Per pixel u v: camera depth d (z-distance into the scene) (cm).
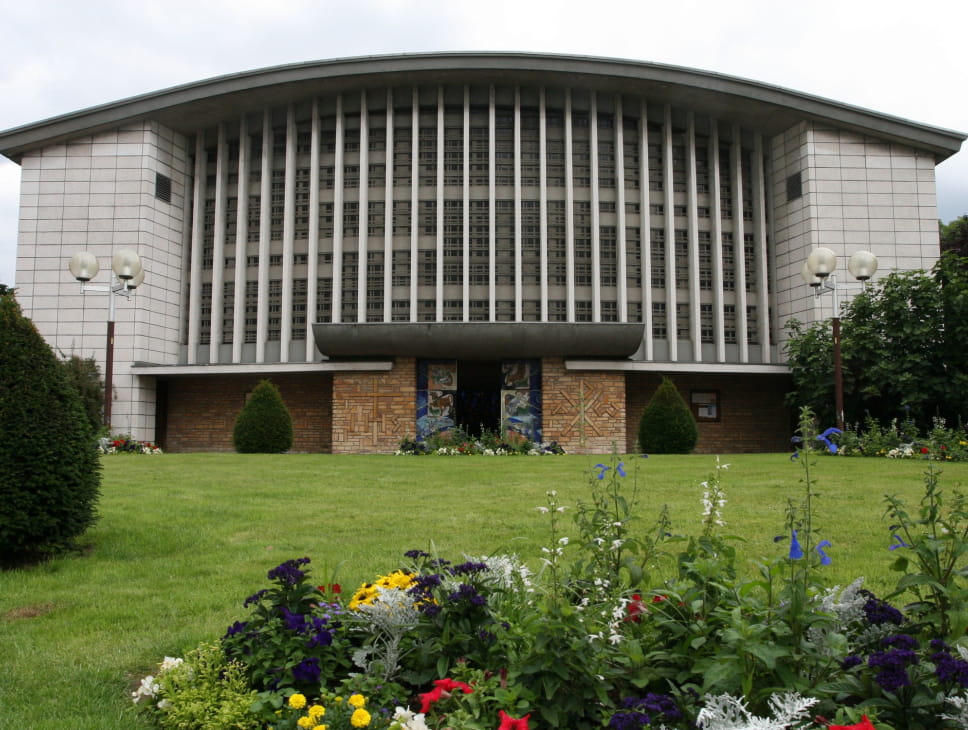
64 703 405
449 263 2836
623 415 2420
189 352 2947
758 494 1080
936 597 359
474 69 2798
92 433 778
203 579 654
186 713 361
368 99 2941
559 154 2923
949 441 1738
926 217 2883
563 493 1127
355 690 365
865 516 898
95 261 2183
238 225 2955
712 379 2739
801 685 310
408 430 2391
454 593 395
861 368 2281
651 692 346
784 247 2994
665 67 2817
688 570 379
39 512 708
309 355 2820
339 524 885
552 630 334
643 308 2859
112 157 2892
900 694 305
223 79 2838
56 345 2805
